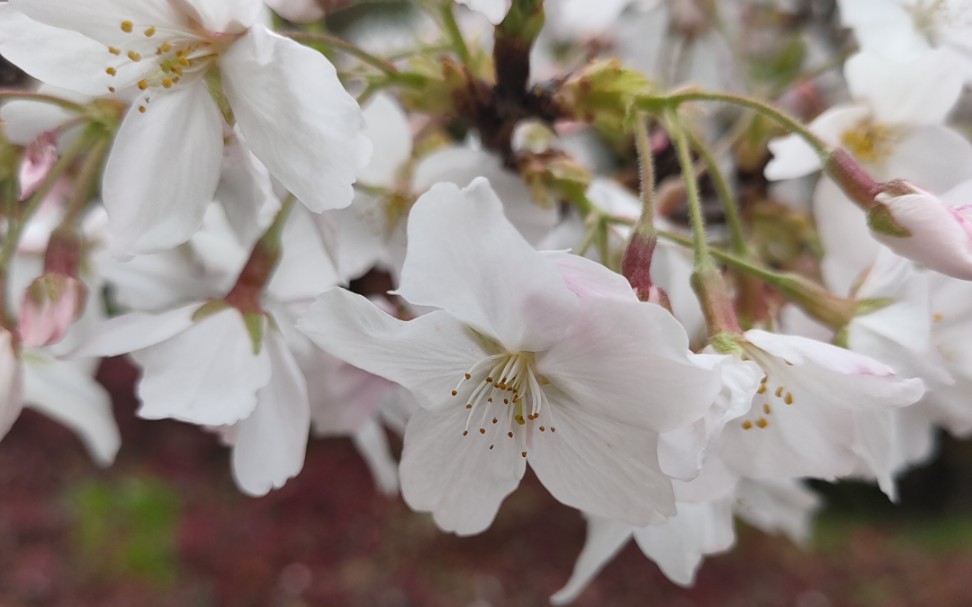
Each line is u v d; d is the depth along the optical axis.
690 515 0.18
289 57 0.15
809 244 0.20
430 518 0.75
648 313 0.14
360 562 0.72
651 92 0.17
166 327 0.16
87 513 0.72
